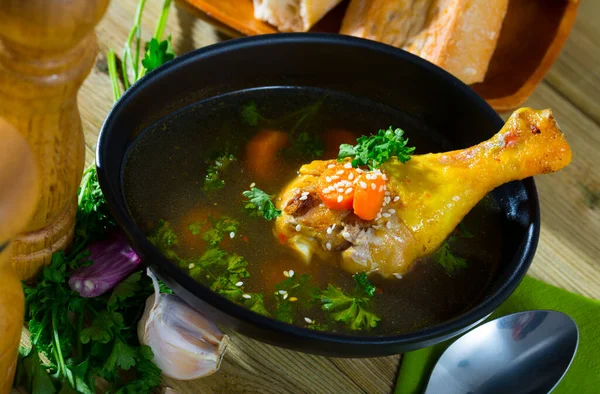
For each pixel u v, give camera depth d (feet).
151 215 1.52
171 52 1.78
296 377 1.51
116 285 1.49
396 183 1.48
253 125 1.65
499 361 1.53
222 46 1.57
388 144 1.49
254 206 1.55
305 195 1.49
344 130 1.67
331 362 1.53
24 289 1.44
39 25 1.18
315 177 1.52
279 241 1.52
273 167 1.61
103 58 1.80
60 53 1.25
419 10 1.80
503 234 1.56
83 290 1.47
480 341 1.54
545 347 1.54
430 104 1.66
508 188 1.58
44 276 1.45
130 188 1.53
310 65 1.64
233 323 1.34
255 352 1.52
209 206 1.55
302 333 1.31
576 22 2.09
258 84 1.66
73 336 1.46
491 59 1.85
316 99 1.69
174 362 1.44
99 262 1.49
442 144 1.67
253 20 1.80
